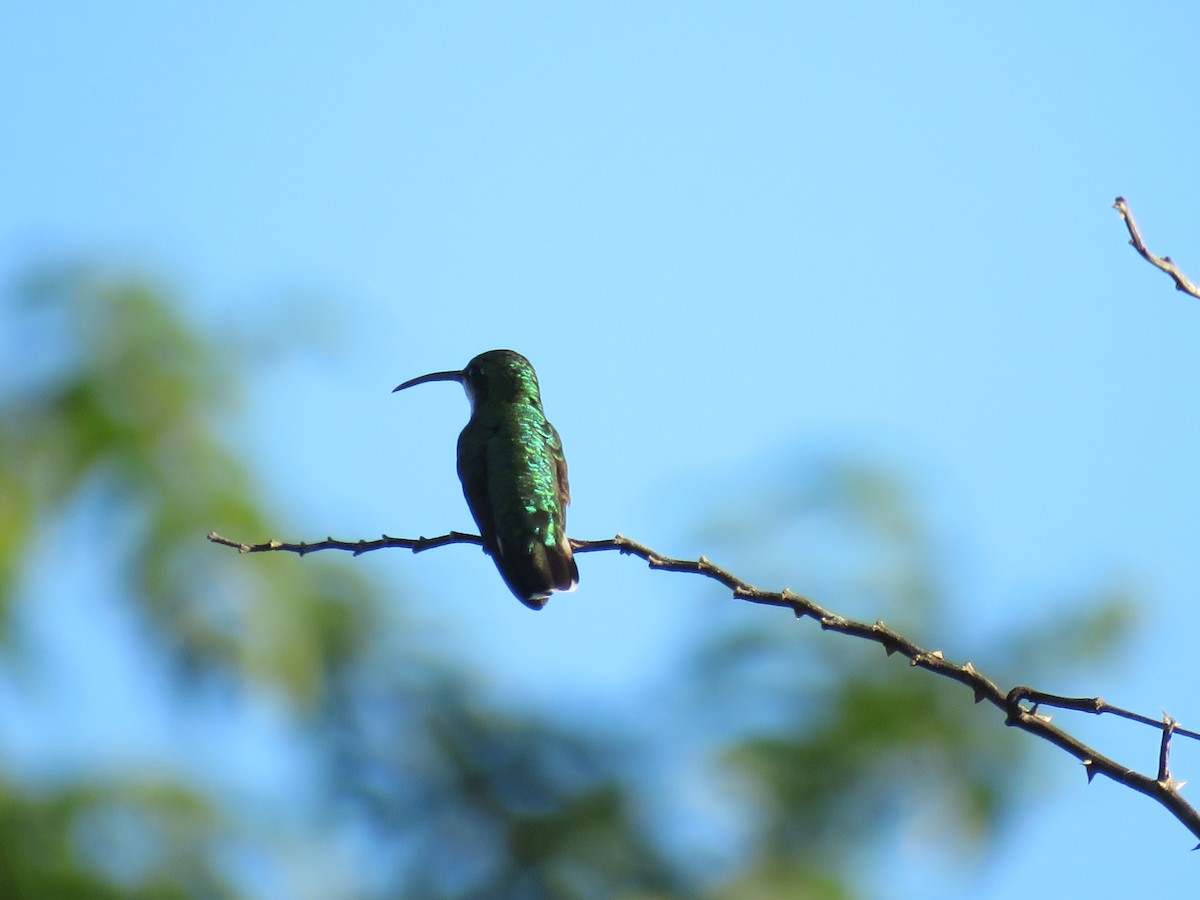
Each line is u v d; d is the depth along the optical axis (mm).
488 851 11586
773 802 11789
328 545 9336
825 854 11695
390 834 11531
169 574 11438
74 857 9336
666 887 11516
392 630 12039
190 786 9898
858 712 11953
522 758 11883
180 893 9430
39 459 11633
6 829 9234
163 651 11312
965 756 11828
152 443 11773
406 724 11797
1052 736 6871
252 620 11383
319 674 11578
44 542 11320
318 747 11562
